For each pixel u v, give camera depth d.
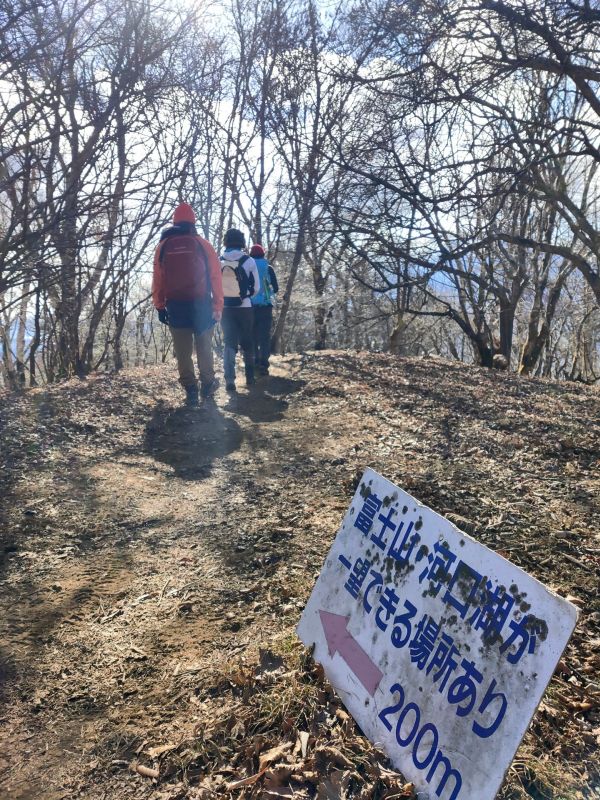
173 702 2.41
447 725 1.91
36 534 3.64
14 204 5.85
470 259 7.04
